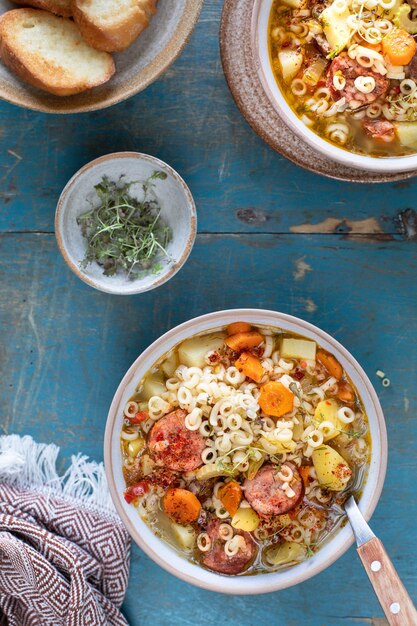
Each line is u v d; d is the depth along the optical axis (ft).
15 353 2.20
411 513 2.22
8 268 2.19
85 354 2.20
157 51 1.98
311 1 1.86
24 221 2.18
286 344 2.00
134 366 1.95
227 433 1.97
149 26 1.96
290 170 2.18
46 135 2.16
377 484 1.96
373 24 1.82
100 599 2.19
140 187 2.10
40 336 2.20
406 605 1.82
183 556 2.03
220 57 2.12
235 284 2.20
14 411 2.21
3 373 2.20
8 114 2.15
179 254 2.05
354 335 2.21
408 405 2.21
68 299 2.20
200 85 2.14
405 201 2.18
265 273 2.19
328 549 2.01
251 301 2.20
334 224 2.19
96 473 2.22
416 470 2.22
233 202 2.18
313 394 2.01
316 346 2.00
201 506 2.03
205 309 2.20
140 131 2.15
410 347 2.21
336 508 2.02
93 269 2.09
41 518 2.18
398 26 1.83
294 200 2.18
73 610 2.13
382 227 2.19
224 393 1.98
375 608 2.23
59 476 2.22
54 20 1.94
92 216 2.08
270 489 1.95
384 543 2.22
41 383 2.21
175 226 2.10
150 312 2.20
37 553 2.14
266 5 1.78
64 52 1.94
